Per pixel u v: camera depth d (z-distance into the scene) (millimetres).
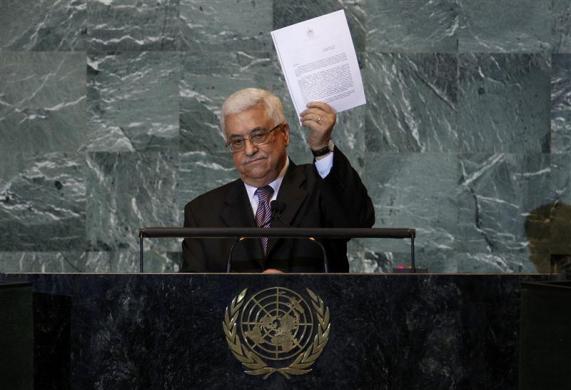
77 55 18719
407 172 18812
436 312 7762
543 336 7078
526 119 18859
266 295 7777
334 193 11836
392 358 7727
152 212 18719
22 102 18641
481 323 7770
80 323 7793
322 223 12016
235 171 18750
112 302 7797
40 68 18672
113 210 18672
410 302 7754
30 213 18625
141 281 7797
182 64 18750
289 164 12617
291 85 11188
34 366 7812
